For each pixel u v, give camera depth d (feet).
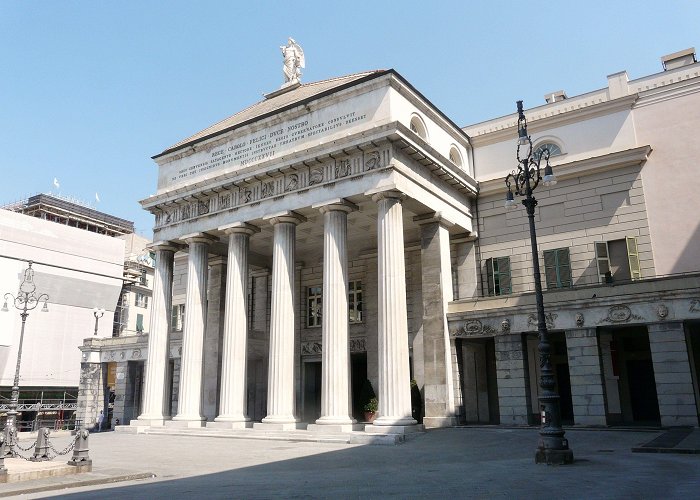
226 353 111.75
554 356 113.29
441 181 112.27
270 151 115.96
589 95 119.14
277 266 108.17
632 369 106.11
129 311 272.31
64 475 56.59
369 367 130.21
